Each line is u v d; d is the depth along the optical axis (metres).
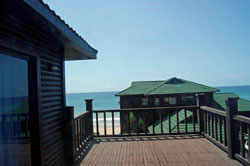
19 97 1.98
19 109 1.97
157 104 13.40
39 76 2.29
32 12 1.64
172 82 15.00
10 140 1.82
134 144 3.88
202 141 3.92
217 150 3.36
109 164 2.93
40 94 2.29
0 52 1.69
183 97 13.02
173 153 3.29
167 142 3.93
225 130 3.25
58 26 2.12
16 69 1.94
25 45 2.03
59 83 3.00
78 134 3.42
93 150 3.60
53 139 2.67
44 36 2.50
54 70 2.81
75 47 3.01
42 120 2.35
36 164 2.18
